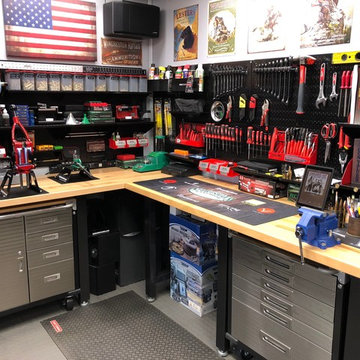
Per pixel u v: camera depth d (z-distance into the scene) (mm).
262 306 2086
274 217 2104
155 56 3789
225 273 2270
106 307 2959
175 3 3449
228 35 2992
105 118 3361
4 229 2518
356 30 2189
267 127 2699
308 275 1807
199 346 2484
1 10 2943
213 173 3125
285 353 1995
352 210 1887
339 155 2271
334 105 2295
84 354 2402
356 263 1537
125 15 3299
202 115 3240
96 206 3338
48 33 3156
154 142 3803
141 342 2523
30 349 2455
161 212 3240
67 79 3178
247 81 2816
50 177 3131
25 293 2686
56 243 2770
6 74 2885
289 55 2570
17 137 3051
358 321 1636
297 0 2477
